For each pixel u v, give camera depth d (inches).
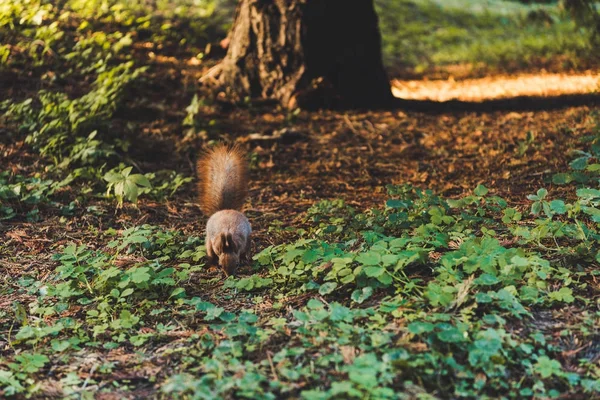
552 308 203.2
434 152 406.0
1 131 399.2
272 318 209.0
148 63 531.2
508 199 317.4
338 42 492.7
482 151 398.9
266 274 247.4
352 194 353.1
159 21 647.8
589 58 738.8
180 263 265.4
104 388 180.2
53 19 565.9
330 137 436.1
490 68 748.0
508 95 562.9
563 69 707.4
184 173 384.8
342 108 488.4
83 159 365.4
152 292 234.1
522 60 771.4
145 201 340.5
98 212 319.3
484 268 209.9
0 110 425.7
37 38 507.5
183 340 203.0
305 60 486.9
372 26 506.0
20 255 275.9
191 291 238.2
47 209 323.0
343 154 409.7
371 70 503.8
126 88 459.2
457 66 781.9
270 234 295.3
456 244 251.6
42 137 391.5
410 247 236.1
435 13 983.0
